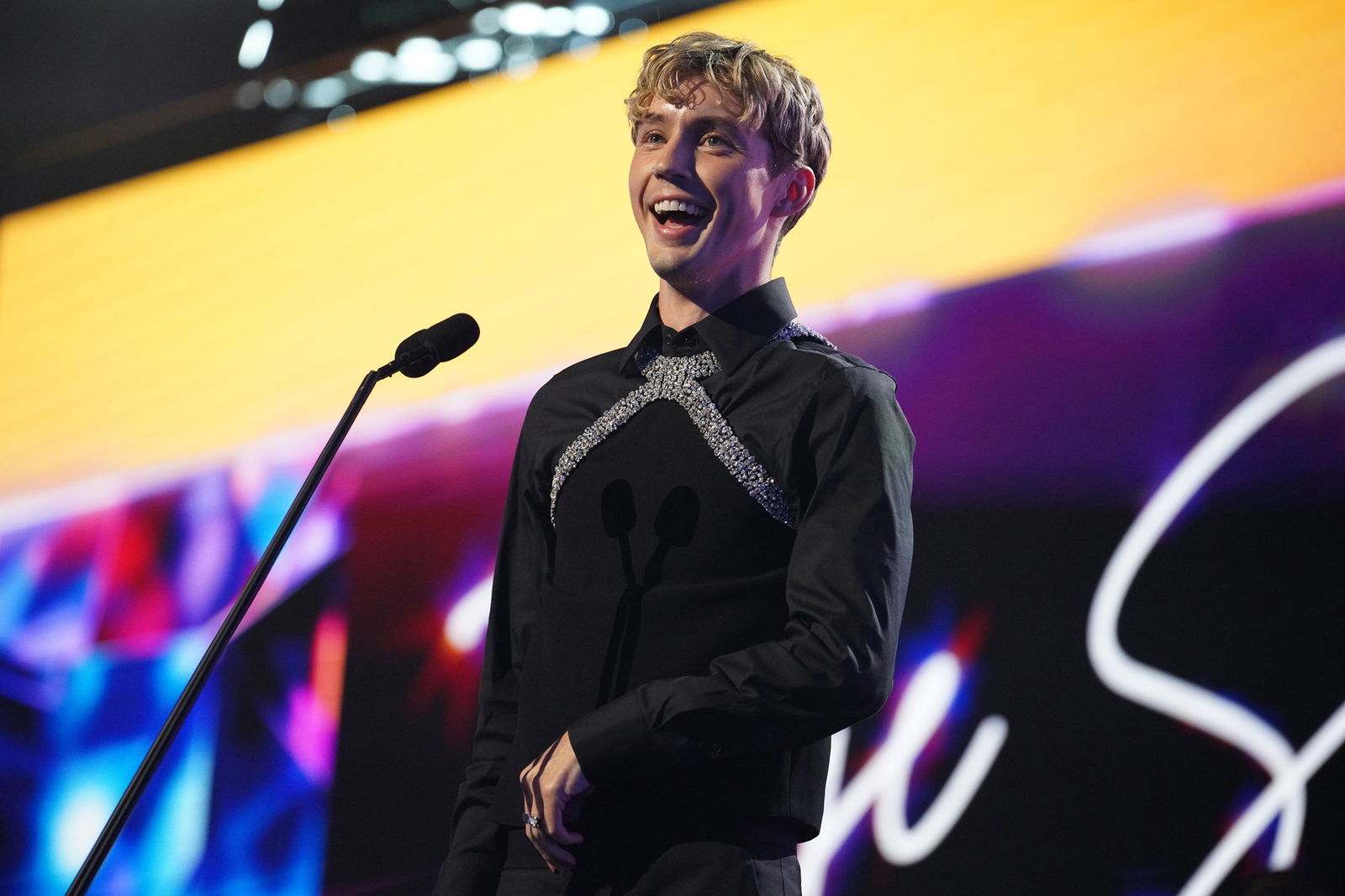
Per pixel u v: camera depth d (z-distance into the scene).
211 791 10.72
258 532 11.51
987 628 8.68
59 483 12.53
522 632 4.71
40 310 13.27
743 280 4.71
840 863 8.61
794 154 4.85
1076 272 9.09
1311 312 8.30
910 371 9.41
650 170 4.68
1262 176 8.67
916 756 8.62
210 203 12.88
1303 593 7.93
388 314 11.69
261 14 12.44
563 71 11.61
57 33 12.85
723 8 11.04
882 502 4.09
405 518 10.93
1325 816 7.57
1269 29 8.87
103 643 11.70
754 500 4.26
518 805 4.25
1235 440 8.32
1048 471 8.80
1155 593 8.30
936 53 10.05
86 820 11.08
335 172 12.37
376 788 10.22
